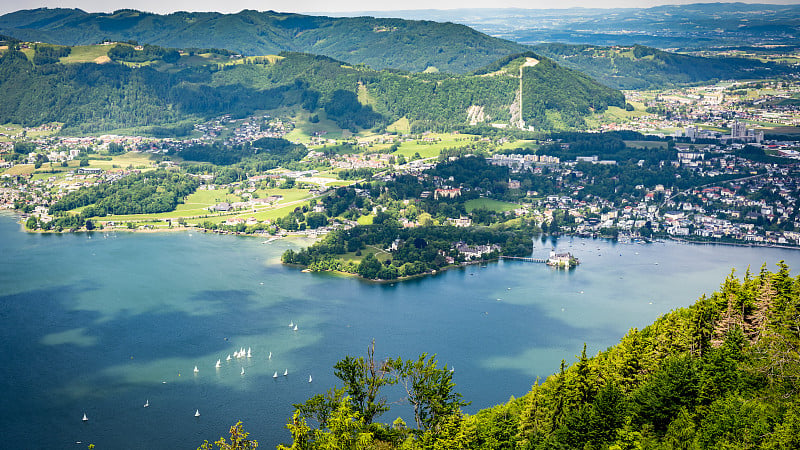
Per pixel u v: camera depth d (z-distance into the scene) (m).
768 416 180.88
